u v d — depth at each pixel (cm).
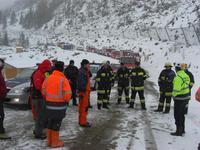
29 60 5169
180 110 959
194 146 860
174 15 9562
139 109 1401
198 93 702
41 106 864
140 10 13712
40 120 866
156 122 1142
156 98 1781
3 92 870
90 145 828
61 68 798
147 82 2820
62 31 17538
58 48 7712
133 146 834
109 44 9331
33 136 895
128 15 13875
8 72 2230
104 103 1392
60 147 801
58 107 785
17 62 4819
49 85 788
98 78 1362
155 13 12081
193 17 7706
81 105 1025
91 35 13250
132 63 3559
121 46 8475
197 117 1251
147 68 4912
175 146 853
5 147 790
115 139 894
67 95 778
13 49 9438
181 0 11769
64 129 988
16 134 911
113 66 2977
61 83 784
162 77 1343
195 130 1040
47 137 848
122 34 11031
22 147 793
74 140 870
